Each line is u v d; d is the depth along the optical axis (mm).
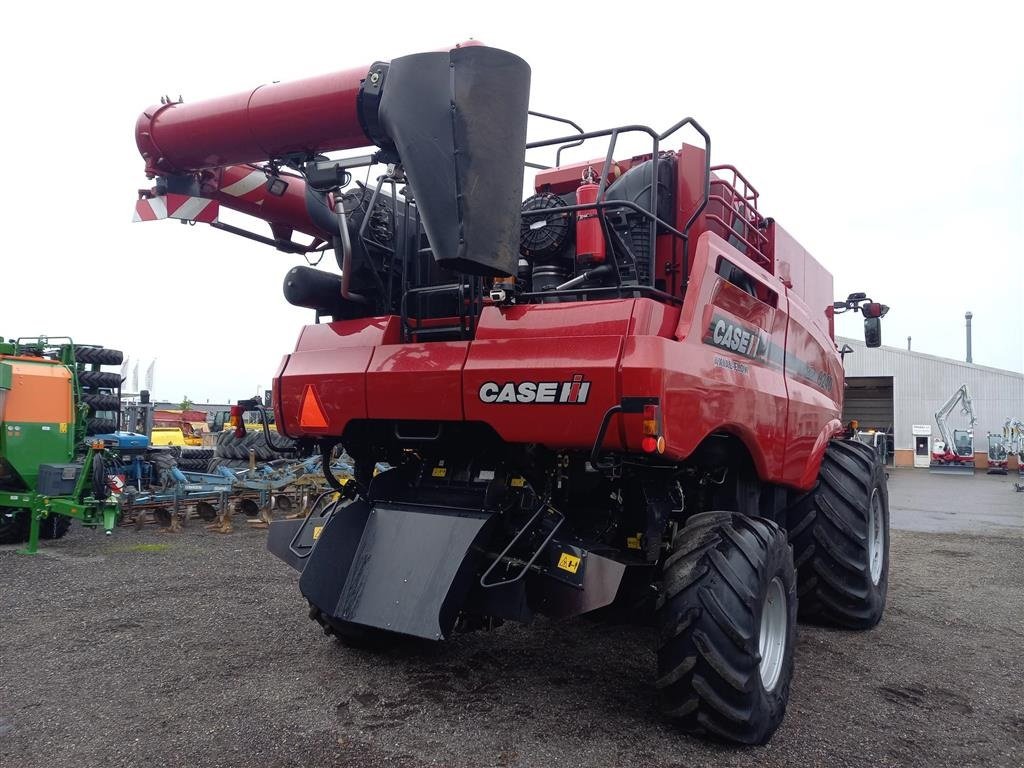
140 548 7953
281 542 4043
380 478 4000
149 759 2938
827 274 6266
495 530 3619
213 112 3676
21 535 8375
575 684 3842
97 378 10562
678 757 3043
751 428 3840
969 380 32281
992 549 9070
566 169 4832
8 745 3057
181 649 4332
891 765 3049
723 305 3656
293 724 3283
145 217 4020
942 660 4500
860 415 35938
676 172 4062
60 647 4363
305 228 4402
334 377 3926
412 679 3873
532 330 3365
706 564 3205
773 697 3324
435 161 3094
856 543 5000
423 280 4270
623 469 3770
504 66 3135
